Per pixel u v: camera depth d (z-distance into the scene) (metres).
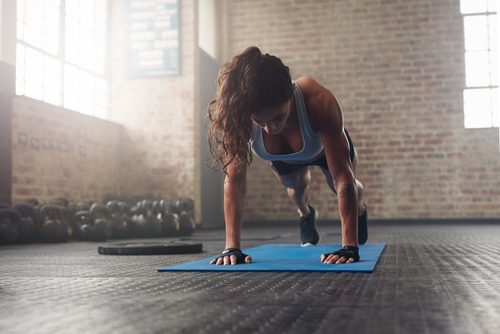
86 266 2.51
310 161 2.84
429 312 1.19
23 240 5.00
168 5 8.91
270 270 2.06
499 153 9.47
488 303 1.31
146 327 1.06
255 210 10.10
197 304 1.33
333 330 1.01
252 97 1.83
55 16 7.53
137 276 2.01
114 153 8.75
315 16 10.14
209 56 9.84
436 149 9.66
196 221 8.87
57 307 1.31
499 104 9.51
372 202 9.80
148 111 8.95
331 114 2.17
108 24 9.08
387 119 9.83
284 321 1.10
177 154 8.87
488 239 4.64
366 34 9.96
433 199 9.62
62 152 7.21
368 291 1.52
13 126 6.25
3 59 6.18
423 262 2.45
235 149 1.94
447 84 9.69
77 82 8.09
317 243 3.95
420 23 9.81
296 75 10.13
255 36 10.35
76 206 6.04
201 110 9.31
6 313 1.23
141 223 5.95
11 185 6.18
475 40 9.67
